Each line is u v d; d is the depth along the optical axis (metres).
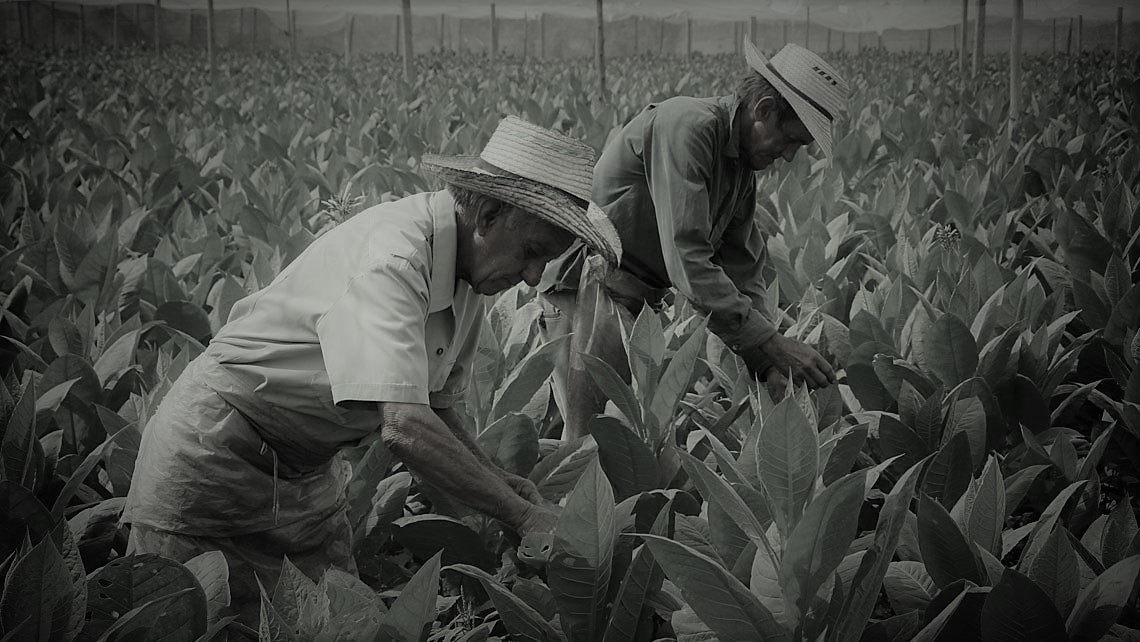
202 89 15.52
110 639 1.85
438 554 1.69
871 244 5.02
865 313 3.12
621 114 10.80
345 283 2.01
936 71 19.98
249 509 2.18
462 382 2.34
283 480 2.21
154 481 2.14
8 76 16.56
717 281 2.74
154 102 11.67
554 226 1.99
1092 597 1.81
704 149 2.74
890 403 3.14
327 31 45.12
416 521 2.56
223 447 2.10
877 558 1.68
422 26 46.88
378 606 1.88
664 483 2.64
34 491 2.48
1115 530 2.07
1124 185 4.66
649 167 2.84
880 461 3.01
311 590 1.82
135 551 2.20
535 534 1.93
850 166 7.18
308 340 2.04
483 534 2.75
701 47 45.38
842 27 26.92
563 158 1.98
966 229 4.79
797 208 5.24
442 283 2.04
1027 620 1.71
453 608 2.68
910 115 8.80
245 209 4.84
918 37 44.41
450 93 13.88
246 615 2.26
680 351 2.54
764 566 1.81
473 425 2.93
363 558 2.72
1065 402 3.16
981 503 2.07
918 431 2.79
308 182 6.38
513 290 3.27
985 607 1.74
